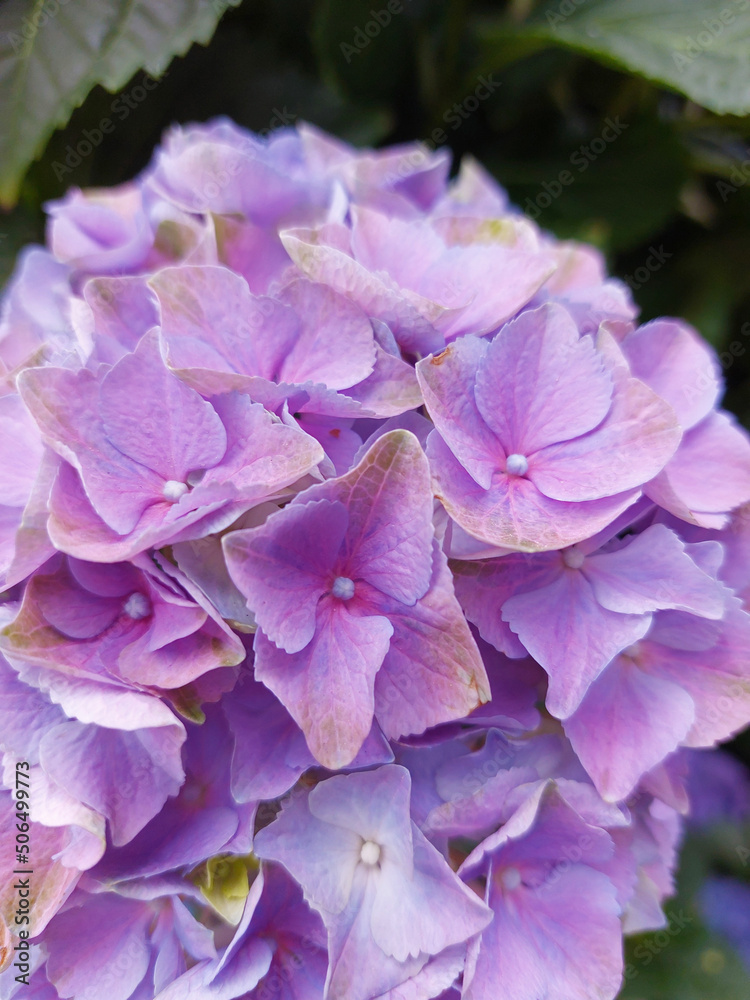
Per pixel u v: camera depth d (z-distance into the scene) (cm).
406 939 25
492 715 26
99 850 24
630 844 28
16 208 37
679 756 28
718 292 41
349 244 28
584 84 41
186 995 25
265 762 25
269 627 24
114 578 26
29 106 30
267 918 26
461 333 28
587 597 26
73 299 28
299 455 25
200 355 26
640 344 29
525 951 26
